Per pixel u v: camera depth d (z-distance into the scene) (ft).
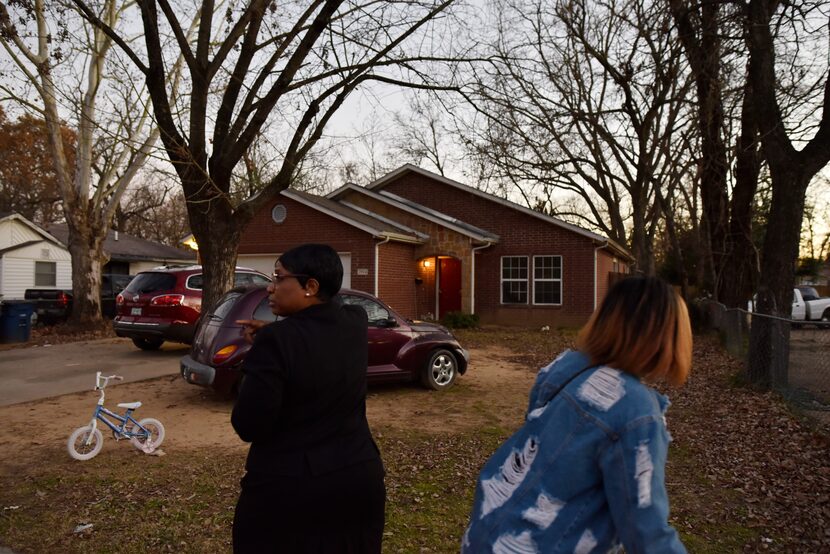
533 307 64.18
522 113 65.36
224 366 23.34
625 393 5.18
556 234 63.41
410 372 28.17
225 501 14.87
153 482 16.15
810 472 16.69
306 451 6.95
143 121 51.31
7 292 71.05
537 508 5.25
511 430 21.84
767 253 28.58
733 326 40.40
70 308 58.59
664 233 122.42
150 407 24.81
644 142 70.49
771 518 13.94
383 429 21.86
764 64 28.73
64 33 28.60
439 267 68.95
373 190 73.31
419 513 14.29
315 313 7.44
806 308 70.79
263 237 64.39
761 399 25.90
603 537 5.13
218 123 29.76
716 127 47.67
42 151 107.96
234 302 24.31
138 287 38.63
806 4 27.40
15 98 26.73
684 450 19.31
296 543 6.83
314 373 6.96
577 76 77.00
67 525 13.33
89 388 28.43
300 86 30.17
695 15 40.88
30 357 37.88
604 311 5.70
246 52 29.37
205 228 29.91
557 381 5.65
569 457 5.17
